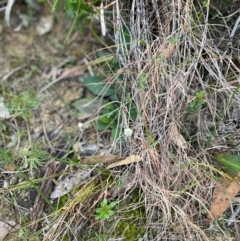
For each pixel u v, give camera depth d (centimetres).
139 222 30
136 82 31
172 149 30
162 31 31
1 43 41
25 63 39
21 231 30
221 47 33
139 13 32
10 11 42
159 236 29
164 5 31
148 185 30
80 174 32
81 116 36
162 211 29
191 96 31
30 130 35
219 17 33
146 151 30
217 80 31
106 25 36
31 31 41
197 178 30
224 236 29
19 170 30
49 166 32
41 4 42
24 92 37
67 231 29
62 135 35
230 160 30
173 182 29
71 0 33
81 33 40
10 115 35
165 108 30
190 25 31
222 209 29
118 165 31
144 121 30
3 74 38
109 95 36
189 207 29
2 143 34
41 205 31
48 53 40
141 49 32
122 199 30
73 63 39
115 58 35
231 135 31
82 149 33
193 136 32
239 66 33
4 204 31
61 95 37
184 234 29
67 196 31
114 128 34
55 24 42
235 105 32
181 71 30
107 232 30
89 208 30
